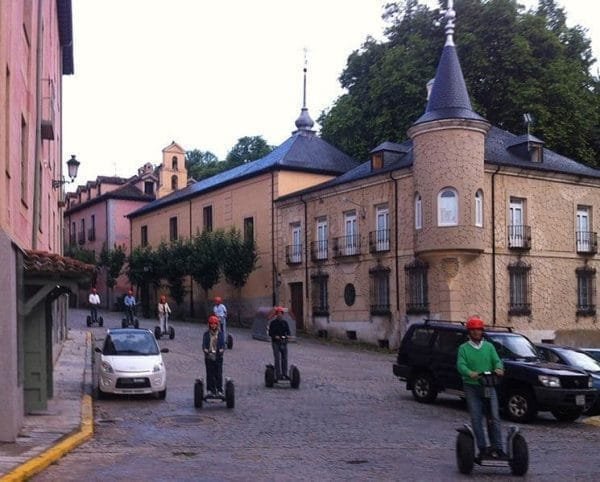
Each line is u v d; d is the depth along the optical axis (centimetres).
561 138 3888
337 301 3544
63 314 3103
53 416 1377
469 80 4038
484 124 2966
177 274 4750
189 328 3906
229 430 1312
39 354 1428
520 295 3084
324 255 3650
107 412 1519
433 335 1702
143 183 6525
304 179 4122
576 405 1428
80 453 1090
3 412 1106
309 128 4547
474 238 2908
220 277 4491
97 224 6519
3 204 1164
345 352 2986
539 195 3169
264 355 2708
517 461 945
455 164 2927
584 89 4156
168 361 2495
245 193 4338
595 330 3244
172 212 5238
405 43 4388
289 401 1691
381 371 2361
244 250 4144
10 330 1109
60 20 2945
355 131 4469
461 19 4125
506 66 3956
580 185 3297
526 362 1513
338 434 1280
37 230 1769
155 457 1066
